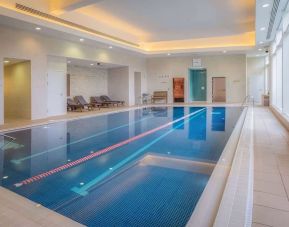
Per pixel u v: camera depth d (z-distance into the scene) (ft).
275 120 26.73
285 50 25.94
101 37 36.42
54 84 34.42
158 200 9.55
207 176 11.94
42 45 31.50
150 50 51.21
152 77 57.57
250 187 9.39
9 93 33.58
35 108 30.83
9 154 16.37
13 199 9.54
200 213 8.25
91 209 8.91
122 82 52.06
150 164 14.05
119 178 11.98
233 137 19.80
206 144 18.30
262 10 23.47
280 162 12.32
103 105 50.60
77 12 32.09
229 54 52.65
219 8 31.30
